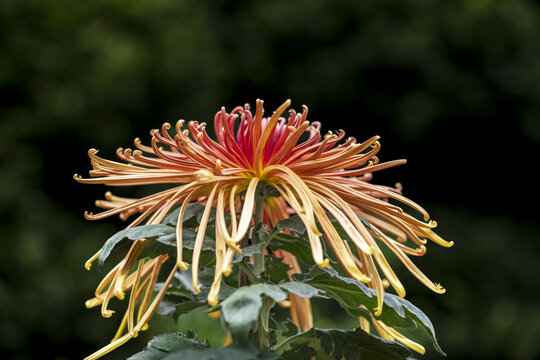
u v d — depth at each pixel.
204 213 0.78
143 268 0.95
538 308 4.99
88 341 4.21
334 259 2.08
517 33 5.89
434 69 5.72
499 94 5.83
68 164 5.00
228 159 0.90
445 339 4.71
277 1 5.83
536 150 5.90
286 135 0.89
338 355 0.87
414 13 5.87
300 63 5.80
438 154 5.85
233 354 0.72
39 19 5.05
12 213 4.51
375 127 5.80
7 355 4.09
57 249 4.52
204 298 0.94
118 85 5.00
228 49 5.84
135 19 5.21
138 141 0.94
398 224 0.88
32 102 4.94
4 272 4.25
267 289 0.72
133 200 1.03
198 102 5.27
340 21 5.78
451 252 5.19
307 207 0.76
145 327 0.86
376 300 0.87
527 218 5.91
